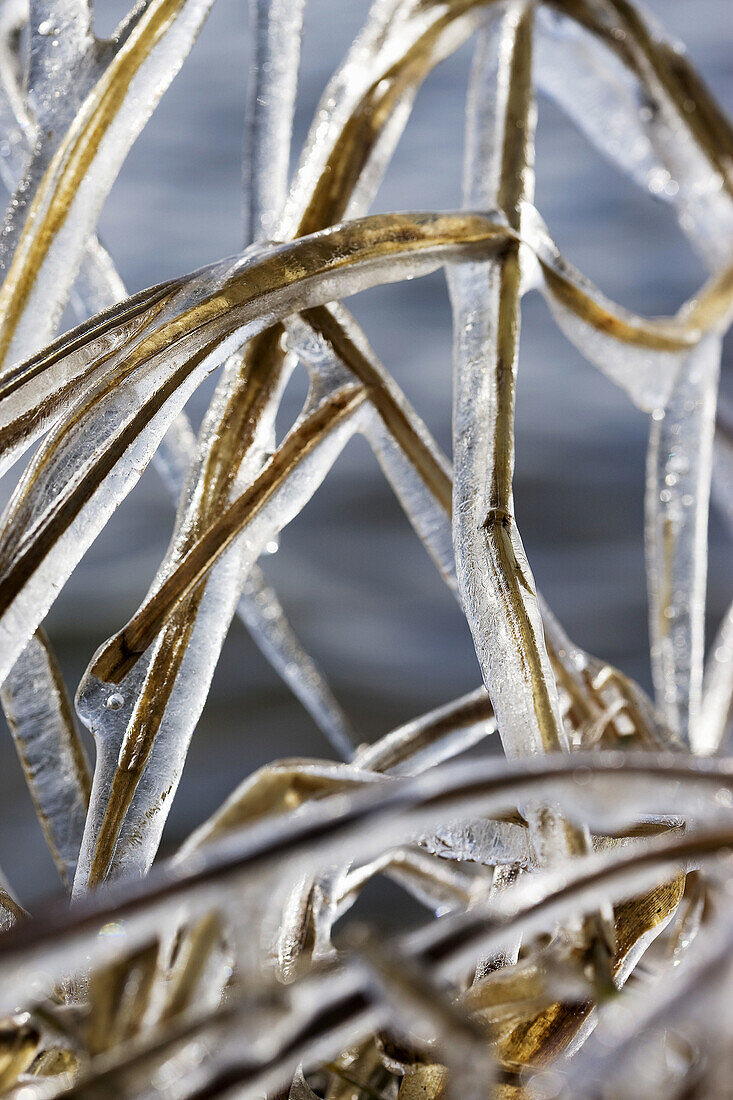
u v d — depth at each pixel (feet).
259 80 3.35
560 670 3.27
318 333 3.22
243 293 3.14
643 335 3.44
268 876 1.97
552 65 3.59
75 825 3.22
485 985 2.46
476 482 3.17
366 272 3.18
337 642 6.29
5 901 3.12
